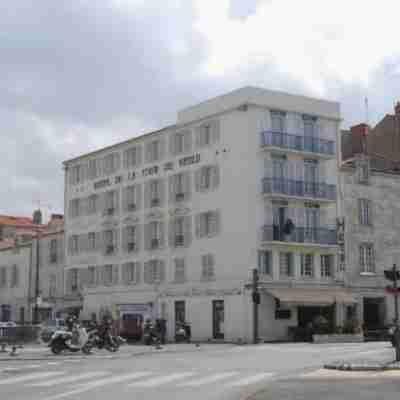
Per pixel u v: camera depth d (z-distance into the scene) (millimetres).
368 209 54000
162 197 55594
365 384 17234
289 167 50344
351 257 52375
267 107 49969
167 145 55625
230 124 50469
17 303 74188
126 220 59125
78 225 65000
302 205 50531
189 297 52156
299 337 47594
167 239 54781
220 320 49562
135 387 17750
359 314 52031
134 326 52281
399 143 60469
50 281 69062
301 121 51469
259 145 49125
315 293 49250
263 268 48375
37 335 41312
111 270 60438
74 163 66188
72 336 32594
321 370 21594
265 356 29797
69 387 17812
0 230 90500
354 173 53594
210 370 22797
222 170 50719
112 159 61375
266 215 48844
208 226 51562
